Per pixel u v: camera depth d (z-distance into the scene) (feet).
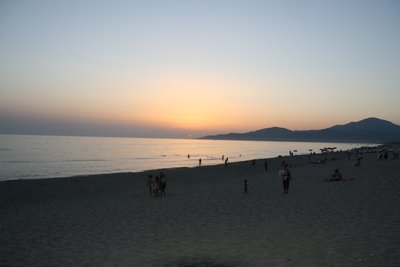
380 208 50.80
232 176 142.51
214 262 30.22
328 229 39.65
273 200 65.10
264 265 28.66
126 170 205.16
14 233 44.68
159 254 33.24
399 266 26.66
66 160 279.28
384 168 132.36
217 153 464.24
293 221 45.19
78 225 48.85
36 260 32.73
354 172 118.83
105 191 102.53
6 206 76.33
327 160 232.73
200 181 123.65
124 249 35.45
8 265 31.48
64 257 33.40
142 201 73.67
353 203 56.24
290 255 30.81
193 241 37.60
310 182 96.02
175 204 65.98
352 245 32.71
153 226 46.34
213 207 60.13
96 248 36.22
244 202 64.39
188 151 518.37
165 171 165.37
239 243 35.86
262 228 42.14
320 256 30.01
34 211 64.85
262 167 190.70
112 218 53.57
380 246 31.91
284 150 597.52
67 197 90.58
